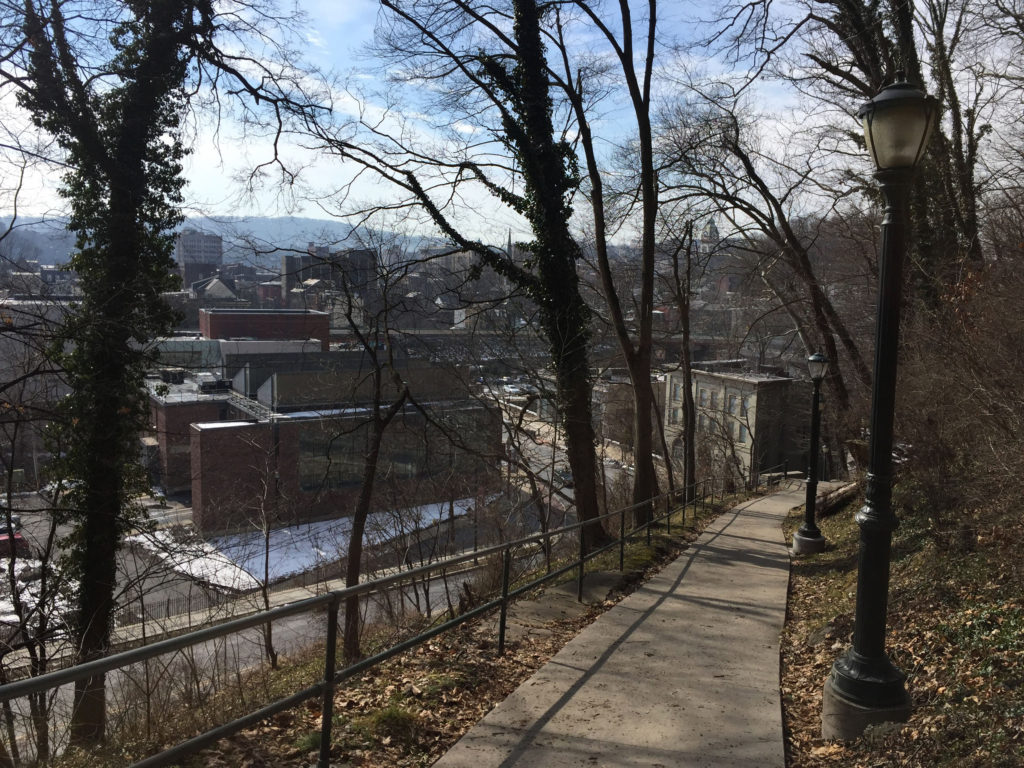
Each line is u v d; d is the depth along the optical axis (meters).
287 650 15.73
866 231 23.97
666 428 54.31
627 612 9.06
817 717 5.85
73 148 13.25
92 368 12.93
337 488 37.53
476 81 14.90
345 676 4.22
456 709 5.75
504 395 23.47
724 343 42.22
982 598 6.79
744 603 9.73
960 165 17.94
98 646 12.92
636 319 25.42
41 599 12.44
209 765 4.49
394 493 25.50
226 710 5.45
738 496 27.19
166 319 14.28
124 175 13.38
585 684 6.29
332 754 4.70
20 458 23.12
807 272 22.20
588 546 15.17
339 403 29.45
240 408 39.72
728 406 49.81
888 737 4.71
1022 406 7.89
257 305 55.62
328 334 34.66
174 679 5.84
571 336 15.70
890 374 4.95
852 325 28.06
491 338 22.70
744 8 16.69
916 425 10.26
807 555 13.72
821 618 8.81
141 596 14.32
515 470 25.11
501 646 7.13
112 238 13.29
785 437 51.84
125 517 13.86
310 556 31.98
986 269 12.09
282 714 5.39
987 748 4.08
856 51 19.38
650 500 13.77
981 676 5.17
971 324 10.32
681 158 21.53
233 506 33.53
